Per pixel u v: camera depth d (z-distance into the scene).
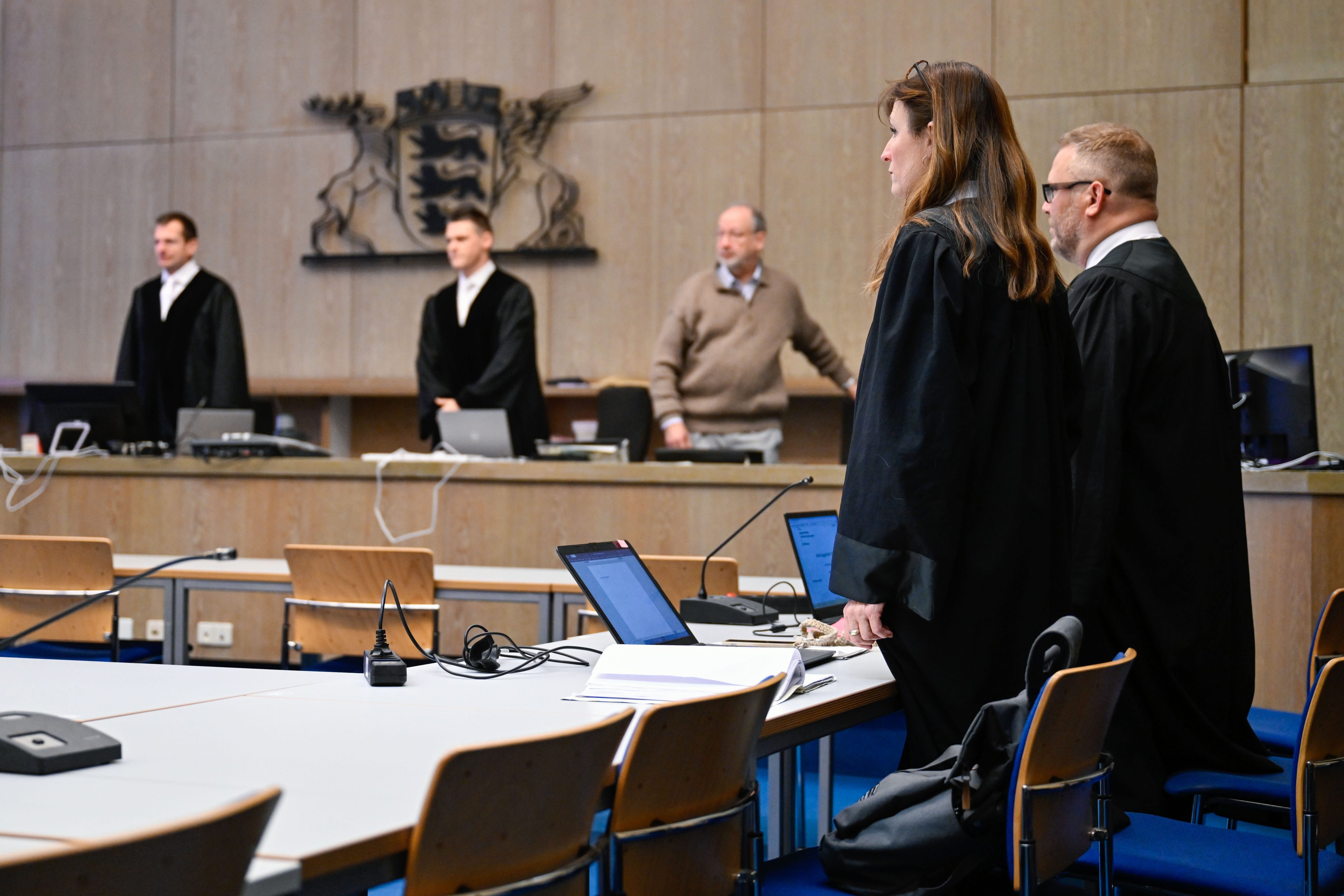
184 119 7.21
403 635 3.24
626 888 1.24
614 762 1.33
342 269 6.97
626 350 6.62
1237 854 1.76
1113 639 2.27
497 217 6.79
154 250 7.21
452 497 4.40
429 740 1.43
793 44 6.49
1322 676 1.65
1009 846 1.44
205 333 5.54
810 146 6.45
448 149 6.83
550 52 6.77
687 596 3.25
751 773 1.45
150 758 1.33
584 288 6.69
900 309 1.91
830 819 2.86
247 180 7.12
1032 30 6.17
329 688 1.80
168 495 4.59
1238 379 3.81
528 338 5.24
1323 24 5.85
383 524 4.44
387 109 6.93
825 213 6.42
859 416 1.93
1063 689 1.42
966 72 2.04
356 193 6.95
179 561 1.93
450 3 6.89
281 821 1.08
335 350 6.97
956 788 1.51
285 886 0.94
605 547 2.20
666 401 5.11
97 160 7.30
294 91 7.07
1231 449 2.38
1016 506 1.90
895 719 3.94
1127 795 2.15
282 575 3.48
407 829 1.07
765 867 1.70
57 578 3.38
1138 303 2.28
